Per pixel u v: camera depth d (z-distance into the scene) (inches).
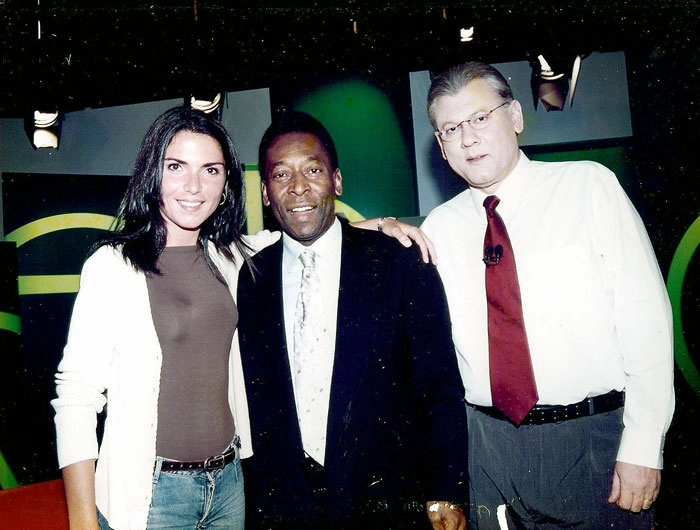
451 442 56.1
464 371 63.7
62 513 69.7
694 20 110.1
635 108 127.3
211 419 56.1
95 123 134.0
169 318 55.6
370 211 132.5
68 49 100.9
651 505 57.2
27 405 132.3
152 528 53.1
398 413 57.1
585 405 58.8
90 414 51.8
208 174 56.4
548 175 62.6
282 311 59.2
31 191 133.8
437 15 101.0
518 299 59.2
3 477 128.4
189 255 59.1
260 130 130.1
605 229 58.7
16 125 132.1
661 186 127.3
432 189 132.3
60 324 136.1
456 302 64.1
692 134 123.3
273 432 57.2
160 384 54.8
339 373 56.1
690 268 127.2
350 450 55.4
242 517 59.4
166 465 53.9
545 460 59.1
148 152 55.6
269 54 106.3
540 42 114.1
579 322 58.4
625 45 119.0
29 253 134.2
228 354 58.9
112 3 89.2
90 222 136.8
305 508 55.7
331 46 105.8
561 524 59.2
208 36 99.9
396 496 56.2
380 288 58.4
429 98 63.1
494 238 61.3
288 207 58.4
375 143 131.3
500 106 60.6
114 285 53.8
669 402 56.2
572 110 129.5
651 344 56.1
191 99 114.7
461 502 55.1
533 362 59.4
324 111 128.8
